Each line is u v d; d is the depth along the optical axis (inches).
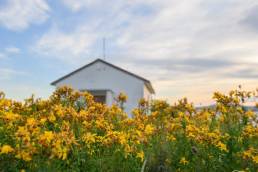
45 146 147.6
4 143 163.5
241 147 215.5
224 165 202.8
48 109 229.3
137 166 186.9
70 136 166.4
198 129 217.3
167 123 253.0
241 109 251.8
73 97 260.2
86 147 183.2
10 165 147.1
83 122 203.3
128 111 960.9
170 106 282.7
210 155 204.8
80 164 176.9
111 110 266.5
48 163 148.7
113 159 183.0
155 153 208.7
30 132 155.6
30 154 144.9
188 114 280.2
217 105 256.5
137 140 199.8
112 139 187.2
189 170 203.8
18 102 215.8
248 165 198.4
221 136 217.5
